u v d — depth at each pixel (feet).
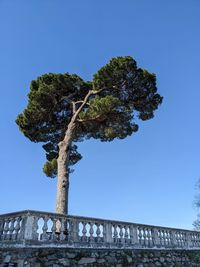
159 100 57.67
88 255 32.04
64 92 58.34
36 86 57.11
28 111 53.93
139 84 54.65
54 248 29.32
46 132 59.72
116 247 35.96
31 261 26.81
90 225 34.22
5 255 28.55
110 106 48.29
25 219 28.76
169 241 46.55
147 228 42.88
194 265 48.93
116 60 51.55
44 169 57.57
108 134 55.01
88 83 59.57
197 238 54.49
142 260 38.63
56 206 45.47
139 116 58.03
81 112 53.06
